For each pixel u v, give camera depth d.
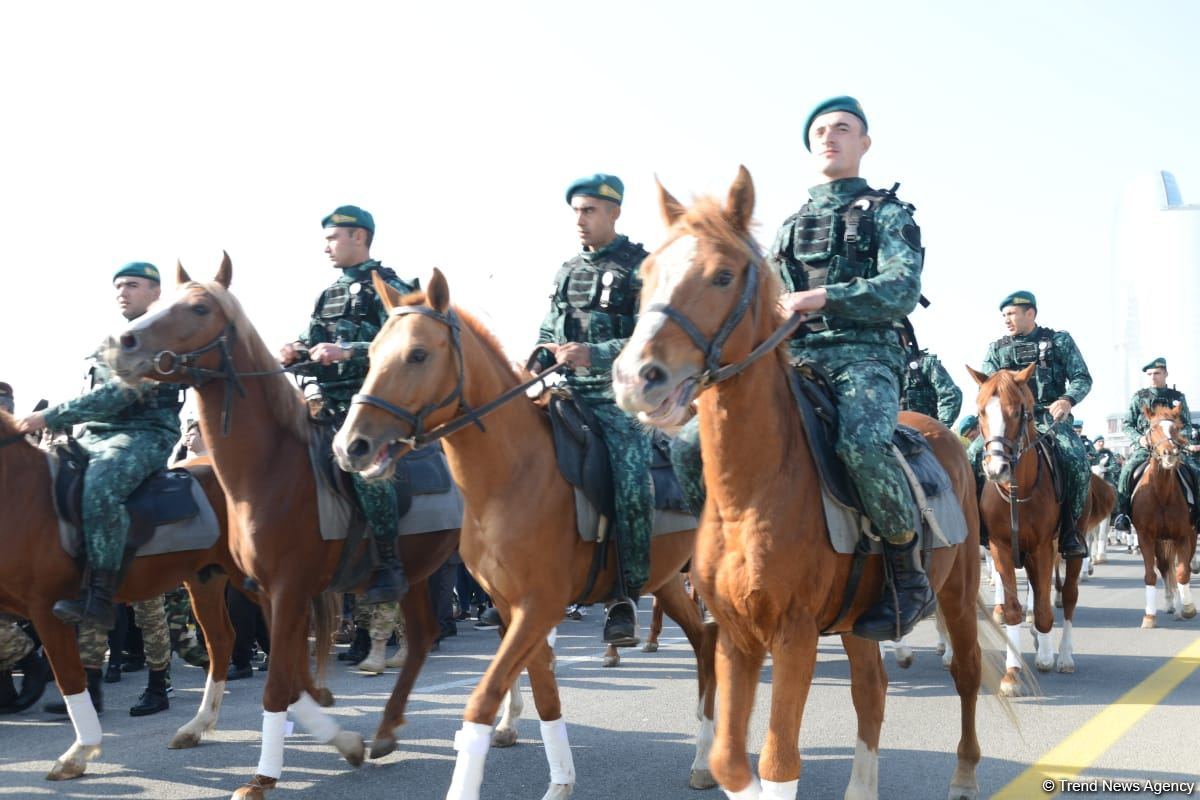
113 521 6.50
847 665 9.77
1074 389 9.81
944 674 9.14
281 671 5.71
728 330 3.83
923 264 4.71
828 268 4.97
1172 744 6.46
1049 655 9.11
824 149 5.17
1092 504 13.24
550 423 5.56
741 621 4.10
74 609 6.25
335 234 7.05
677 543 6.17
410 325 5.01
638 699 8.23
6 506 6.34
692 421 4.82
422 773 6.09
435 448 6.93
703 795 5.68
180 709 8.31
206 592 7.08
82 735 6.21
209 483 7.09
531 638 5.18
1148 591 12.09
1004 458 8.61
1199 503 12.53
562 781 5.48
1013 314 10.34
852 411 4.41
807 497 4.14
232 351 6.02
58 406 6.53
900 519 4.30
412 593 6.66
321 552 6.07
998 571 8.89
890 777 5.87
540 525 5.26
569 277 6.24
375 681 9.37
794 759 3.95
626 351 3.70
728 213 4.00
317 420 6.37
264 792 5.46
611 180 6.20
